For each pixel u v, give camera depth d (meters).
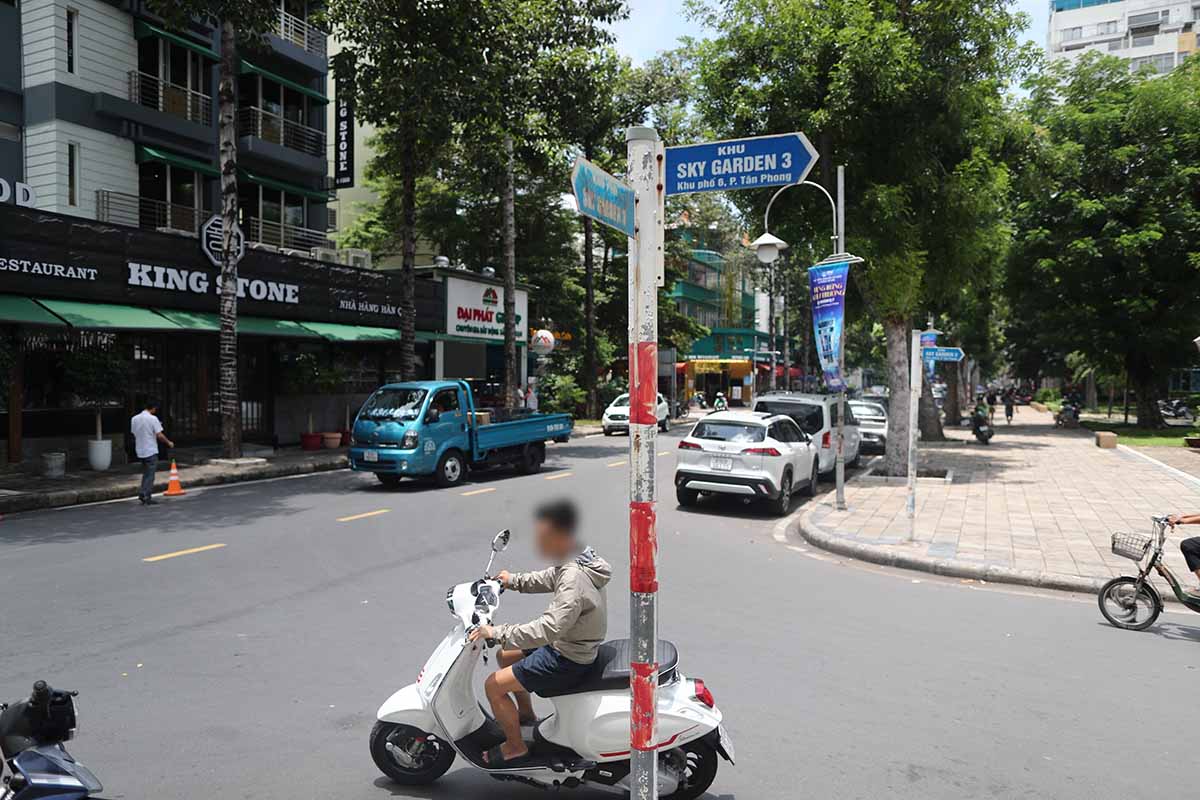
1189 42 84.75
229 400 17.31
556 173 27.16
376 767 4.20
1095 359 33.69
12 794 3.00
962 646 6.39
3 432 15.67
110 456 16.38
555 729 3.83
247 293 20.02
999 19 15.13
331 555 9.24
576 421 35.81
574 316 38.47
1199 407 36.66
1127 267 29.58
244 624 6.61
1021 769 4.25
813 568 9.38
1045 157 19.17
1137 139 30.06
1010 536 10.73
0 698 4.96
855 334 64.25
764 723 4.82
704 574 8.89
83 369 15.46
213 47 22.62
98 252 16.64
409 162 21.28
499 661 4.05
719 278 70.94
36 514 12.02
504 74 19.97
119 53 20.45
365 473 17.81
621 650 3.94
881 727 4.77
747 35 15.56
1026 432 33.34
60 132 19.03
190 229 22.20
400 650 6.00
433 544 9.95
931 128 15.48
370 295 24.06
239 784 3.98
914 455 10.36
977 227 16.50
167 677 5.41
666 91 32.69
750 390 65.62
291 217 25.70
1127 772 4.23
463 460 15.97
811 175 16.59
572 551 3.81
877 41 14.23
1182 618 7.38
